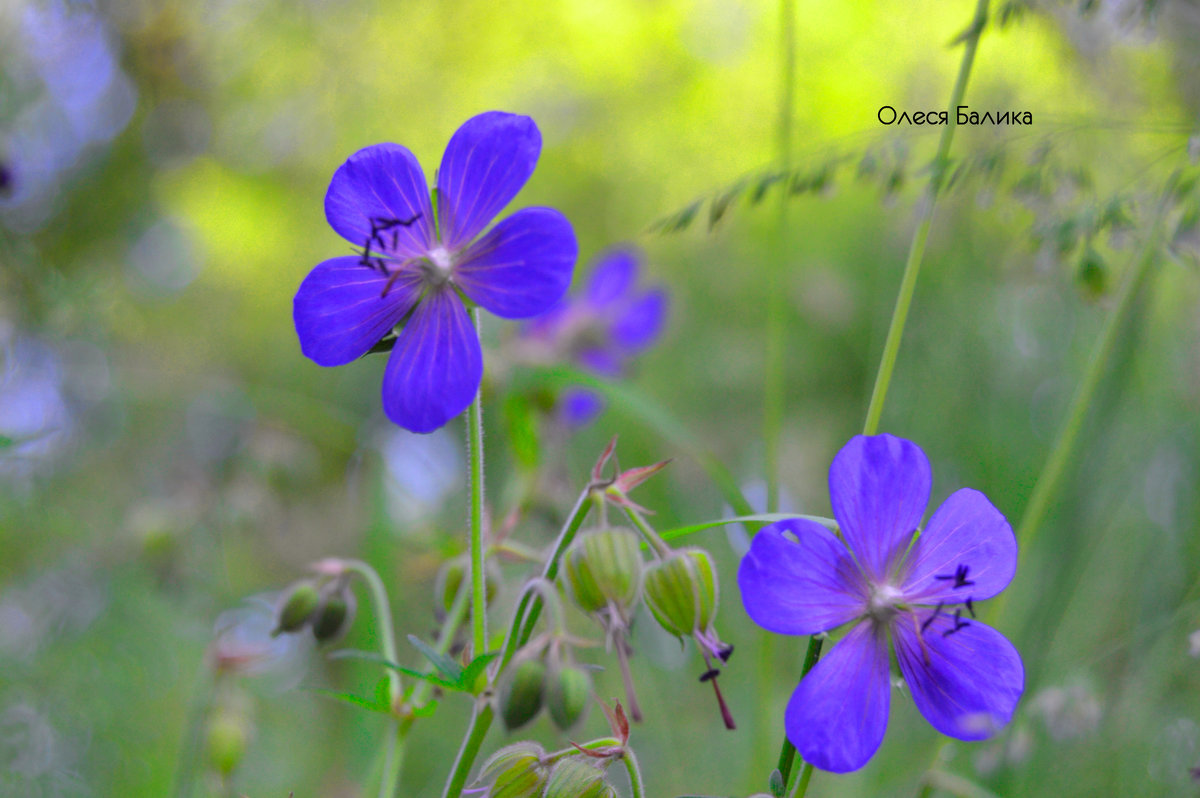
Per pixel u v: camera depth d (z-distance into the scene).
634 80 1.23
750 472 0.88
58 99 0.90
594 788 0.37
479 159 0.38
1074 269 0.43
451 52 1.28
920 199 0.42
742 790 0.50
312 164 1.34
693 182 1.16
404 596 0.59
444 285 0.38
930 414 0.70
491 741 0.55
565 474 0.55
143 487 0.70
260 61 1.26
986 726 0.36
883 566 0.37
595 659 0.60
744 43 1.17
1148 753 0.47
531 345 0.67
